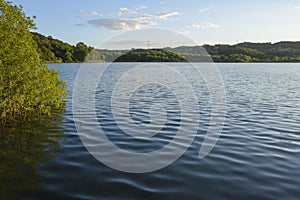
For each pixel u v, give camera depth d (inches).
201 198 249.4
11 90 544.7
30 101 589.9
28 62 569.6
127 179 288.2
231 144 409.1
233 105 780.0
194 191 262.1
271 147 394.6
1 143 410.0
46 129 494.3
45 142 416.8
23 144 406.3
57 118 584.7
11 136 447.8
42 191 261.0
